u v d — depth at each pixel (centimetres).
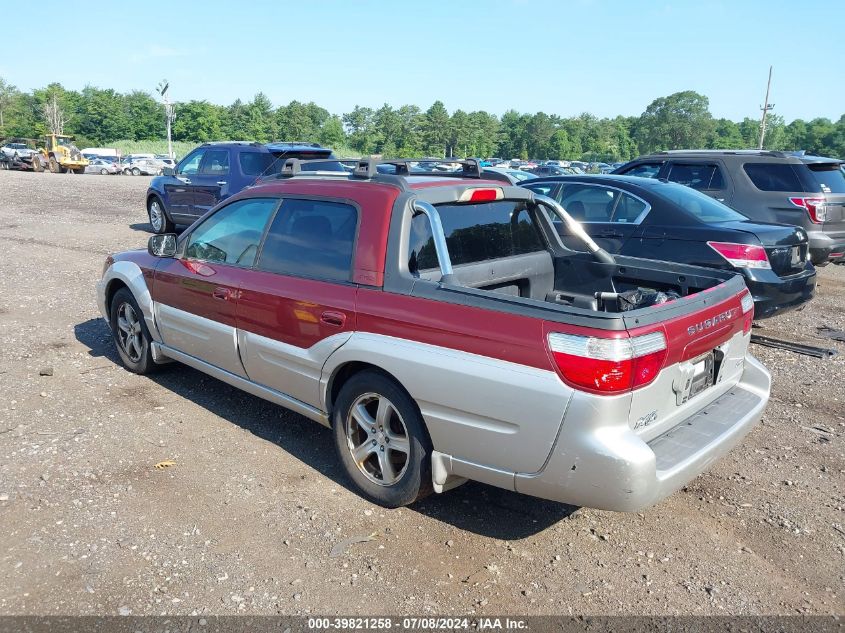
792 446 489
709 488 427
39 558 333
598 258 470
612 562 349
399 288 366
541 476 318
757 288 652
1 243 1276
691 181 1000
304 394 423
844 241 944
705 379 372
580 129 15700
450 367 336
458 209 419
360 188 404
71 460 430
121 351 594
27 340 674
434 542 360
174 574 325
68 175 3978
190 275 495
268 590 317
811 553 362
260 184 475
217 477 417
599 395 297
